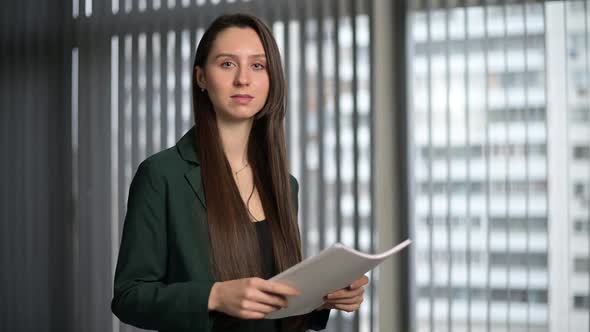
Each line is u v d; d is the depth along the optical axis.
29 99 4.15
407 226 3.51
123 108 3.98
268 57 1.56
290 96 3.70
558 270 3.33
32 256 4.10
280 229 1.61
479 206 3.45
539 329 3.35
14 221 4.13
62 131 4.08
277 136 1.64
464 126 3.48
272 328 1.58
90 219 4.02
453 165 3.48
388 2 3.57
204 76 1.55
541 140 3.37
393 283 3.53
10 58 4.19
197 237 1.48
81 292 4.02
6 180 4.15
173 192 1.49
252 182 1.65
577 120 3.33
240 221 1.51
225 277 1.47
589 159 3.31
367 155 3.57
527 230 3.37
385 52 3.57
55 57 4.11
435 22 3.52
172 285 1.38
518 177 3.40
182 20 3.90
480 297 3.43
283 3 3.74
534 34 3.40
